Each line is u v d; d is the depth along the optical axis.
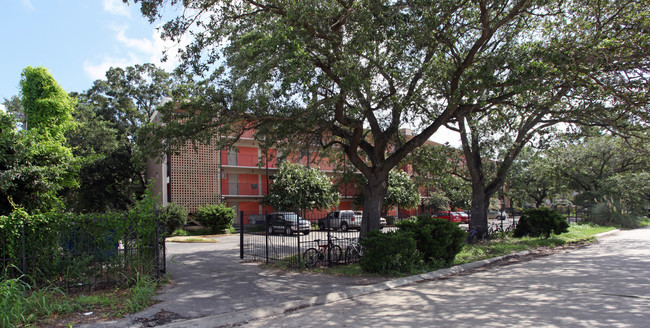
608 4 12.33
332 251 12.19
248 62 10.69
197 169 29.72
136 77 38.91
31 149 9.23
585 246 15.94
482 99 12.51
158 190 32.03
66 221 7.62
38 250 7.35
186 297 7.29
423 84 12.23
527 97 12.93
